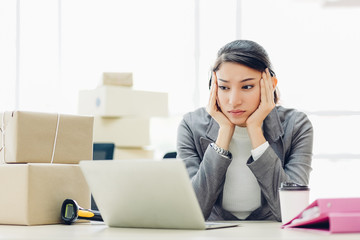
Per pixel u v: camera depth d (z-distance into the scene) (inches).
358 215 39.7
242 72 63.4
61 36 230.5
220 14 216.1
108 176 45.6
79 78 229.3
